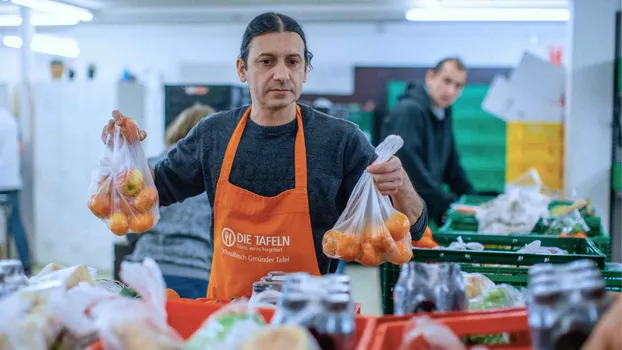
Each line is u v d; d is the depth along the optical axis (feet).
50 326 4.08
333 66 31.86
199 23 29.91
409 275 4.76
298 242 6.64
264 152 6.89
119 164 6.53
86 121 23.50
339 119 7.09
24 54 24.49
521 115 18.31
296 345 3.34
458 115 25.30
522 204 12.01
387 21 28.91
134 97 23.70
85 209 23.77
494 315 4.42
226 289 6.80
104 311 3.87
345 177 6.96
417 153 15.96
